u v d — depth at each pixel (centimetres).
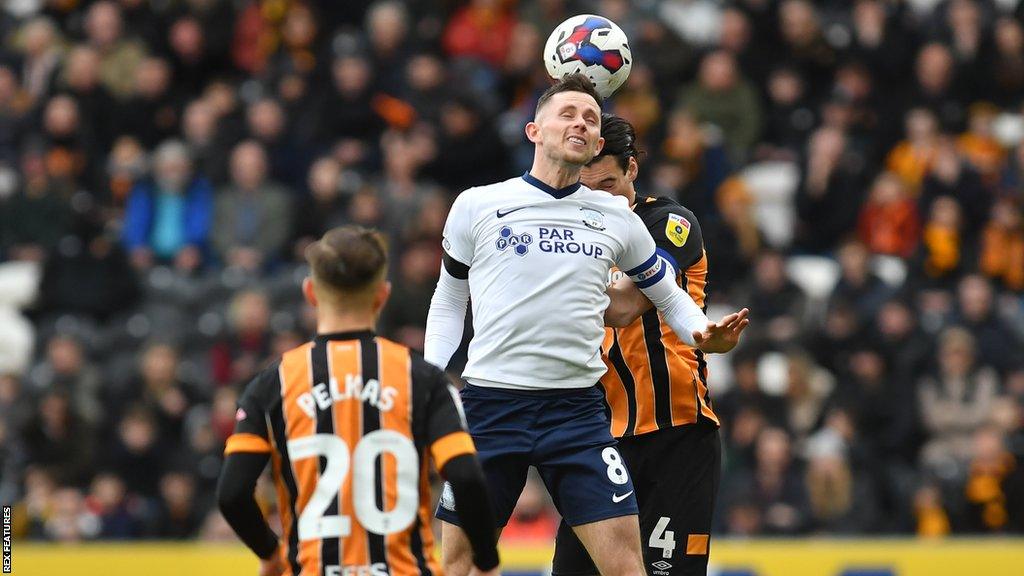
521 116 4856
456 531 1852
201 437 3878
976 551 3192
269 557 1579
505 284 1773
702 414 1931
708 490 1941
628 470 1939
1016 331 4459
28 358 4384
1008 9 5509
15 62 5225
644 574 1792
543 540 3394
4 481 3903
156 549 3203
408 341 4088
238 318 4206
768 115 5128
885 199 4772
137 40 5262
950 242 4638
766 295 4334
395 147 4547
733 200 4622
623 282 1855
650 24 5125
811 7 5259
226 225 4659
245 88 5116
